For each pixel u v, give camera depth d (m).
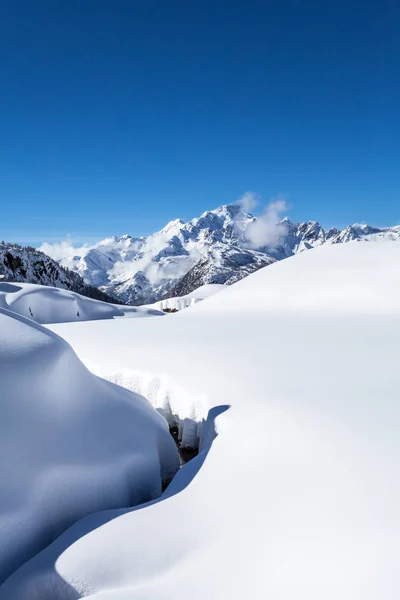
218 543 3.82
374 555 3.21
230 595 3.10
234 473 5.02
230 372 9.22
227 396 7.80
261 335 13.56
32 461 4.91
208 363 10.09
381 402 6.71
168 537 4.05
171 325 16.86
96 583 3.66
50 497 4.81
